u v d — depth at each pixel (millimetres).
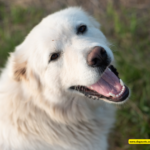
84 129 2340
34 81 2135
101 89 2045
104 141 2504
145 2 4441
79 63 1828
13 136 2094
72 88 2117
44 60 2020
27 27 4680
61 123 2236
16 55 2188
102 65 1809
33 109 2111
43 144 2225
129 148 3039
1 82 2223
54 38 1967
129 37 4055
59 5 4875
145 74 3484
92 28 2352
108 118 2574
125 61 3693
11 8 4996
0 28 4676
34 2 5016
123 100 1964
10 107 2035
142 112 3215
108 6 4461
